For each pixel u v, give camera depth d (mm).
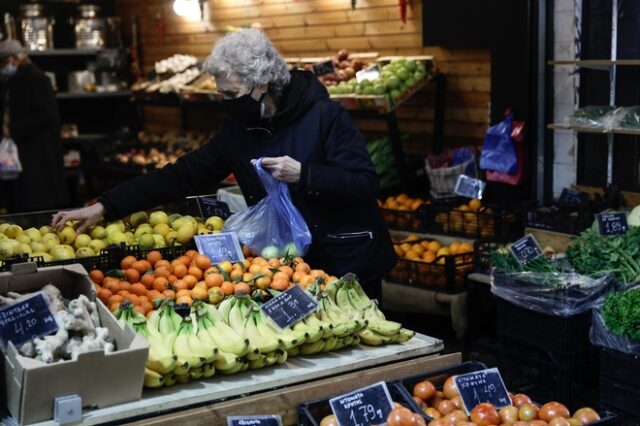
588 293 4035
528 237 4375
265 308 2779
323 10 7266
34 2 9664
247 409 2508
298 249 3410
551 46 5480
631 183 5199
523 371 4531
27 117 7363
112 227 3641
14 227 3541
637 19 5031
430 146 6531
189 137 8750
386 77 6051
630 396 3691
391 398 2641
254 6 8062
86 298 2598
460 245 5371
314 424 2475
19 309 2400
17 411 2291
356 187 3318
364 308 3020
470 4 5828
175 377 2551
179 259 3221
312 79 3500
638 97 5113
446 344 5480
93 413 2332
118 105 10156
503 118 5699
